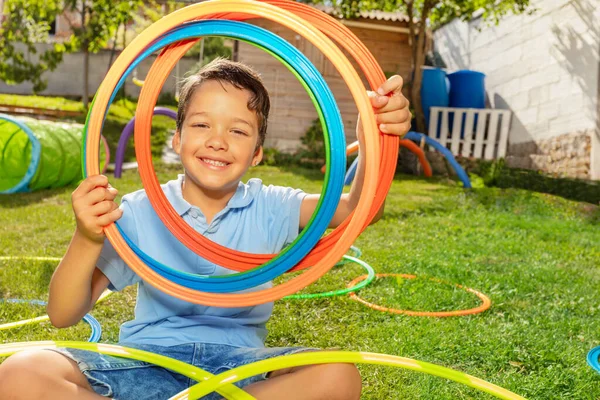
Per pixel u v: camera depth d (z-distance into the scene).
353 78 1.71
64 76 18.78
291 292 1.83
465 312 3.88
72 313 2.00
